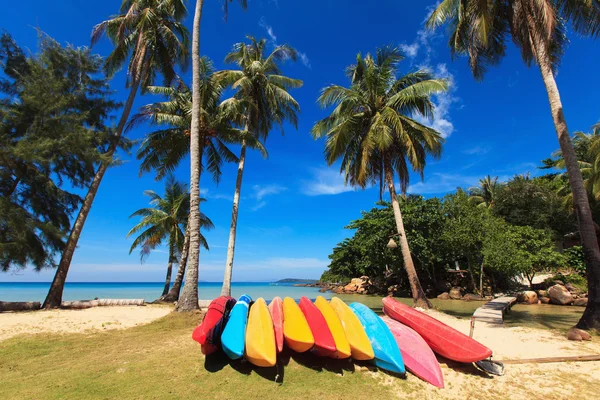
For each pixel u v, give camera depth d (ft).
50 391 14.58
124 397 14.03
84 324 30.53
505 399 15.01
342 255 114.52
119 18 54.24
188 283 35.83
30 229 39.91
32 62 45.11
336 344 17.57
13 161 41.01
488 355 17.43
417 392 15.57
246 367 16.90
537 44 31.48
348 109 50.60
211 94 52.60
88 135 45.37
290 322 18.72
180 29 59.82
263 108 61.46
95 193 48.29
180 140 54.65
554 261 67.41
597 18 31.24
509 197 94.68
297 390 15.01
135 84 53.26
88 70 51.80
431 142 46.44
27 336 25.14
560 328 30.71
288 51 61.00
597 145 72.74
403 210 71.10
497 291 77.56
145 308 44.50
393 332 20.07
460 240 64.95
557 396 15.21
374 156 53.83
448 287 77.92
